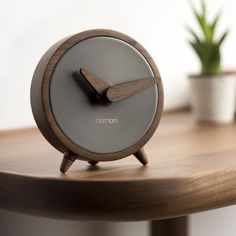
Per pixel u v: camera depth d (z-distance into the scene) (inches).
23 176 32.1
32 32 60.0
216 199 32.7
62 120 32.7
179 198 31.1
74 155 33.5
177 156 40.1
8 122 58.9
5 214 54.8
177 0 78.0
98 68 33.8
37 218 58.4
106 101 33.7
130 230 66.8
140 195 30.4
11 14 57.7
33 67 60.5
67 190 30.5
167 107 78.0
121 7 69.9
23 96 59.9
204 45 64.0
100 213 30.4
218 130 58.0
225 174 33.1
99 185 30.2
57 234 60.3
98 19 67.1
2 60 57.4
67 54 33.0
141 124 35.3
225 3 86.0
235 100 70.1
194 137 52.1
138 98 35.1
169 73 77.6
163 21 76.0
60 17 62.6
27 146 48.9
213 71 64.1
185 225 49.0
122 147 34.7
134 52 35.1
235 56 88.7
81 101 33.4
